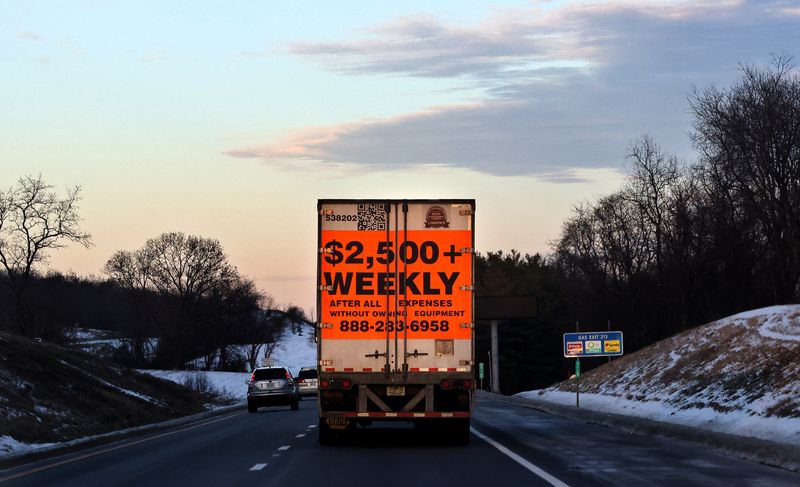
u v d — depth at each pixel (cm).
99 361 5519
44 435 2784
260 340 14675
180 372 10144
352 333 2175
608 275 11431
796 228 6562
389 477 1608
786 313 4144
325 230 2178
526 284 12512
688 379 3975
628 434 2744
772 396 2945
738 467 1778
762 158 6706
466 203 2184
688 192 8962
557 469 1733
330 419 2214
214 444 2481
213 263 12675
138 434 3291
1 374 3562
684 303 8775
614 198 10844
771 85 6869
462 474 1648
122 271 12762
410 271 2178
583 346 4116
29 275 9325
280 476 1642
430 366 2170
